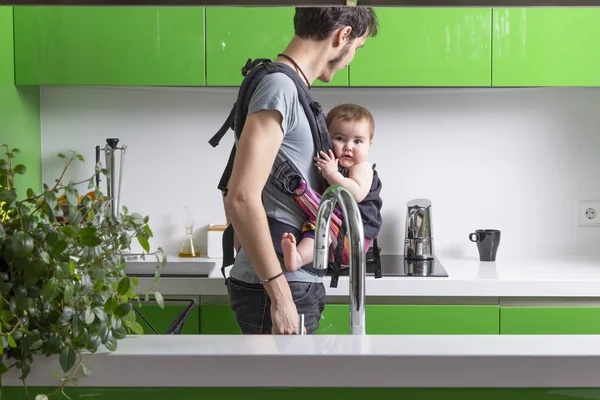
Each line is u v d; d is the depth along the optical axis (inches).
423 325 105.7
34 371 44.0
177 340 47.0
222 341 46.7
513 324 105.9
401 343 45.9
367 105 129.5
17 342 42.4
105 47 116.1
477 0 48.6
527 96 129.6
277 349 44.6
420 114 129.7
